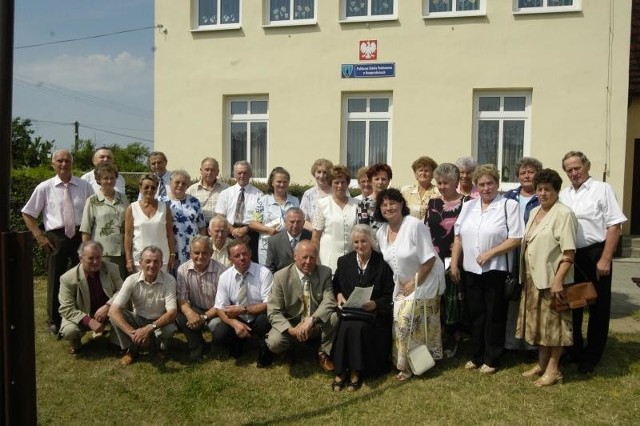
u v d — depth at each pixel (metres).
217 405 4.44
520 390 4.49
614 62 9.83
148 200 5.65
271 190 6.26
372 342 4.76
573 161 4.79
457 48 10.48
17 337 2.73
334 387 4.66
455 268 5.00
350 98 11.21
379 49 10.84
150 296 5.22
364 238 4.82
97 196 5.81
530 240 4.52
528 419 4.07
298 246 4.93
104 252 5.73
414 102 10.73
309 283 4.98
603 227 4.67
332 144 11.19
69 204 5.93
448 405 4.30
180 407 4.41
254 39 11.48
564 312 4.44
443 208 5.27
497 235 4.68
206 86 11.81
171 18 11.89
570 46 9.99
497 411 4.19
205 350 5.45
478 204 4.87
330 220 5.40
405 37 10.70
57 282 5.89
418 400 4.40
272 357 5.14
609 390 4.45
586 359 4.79
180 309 5.31
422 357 4.72
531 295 4.53
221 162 11.84
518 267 4.86
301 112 11.32
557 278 4.34
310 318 4.77
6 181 2.66
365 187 5.60
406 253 4.79
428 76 10.64
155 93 12.09
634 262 9.60
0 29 2.57
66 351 5.46
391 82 10.82
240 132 11.89
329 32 11.07
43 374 4.98
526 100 10.40
